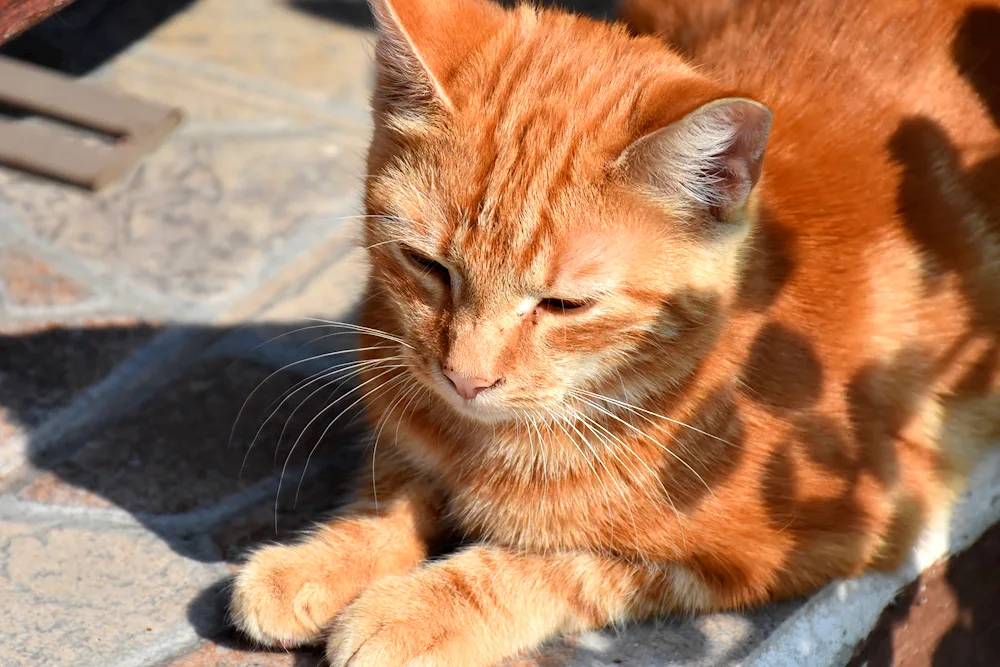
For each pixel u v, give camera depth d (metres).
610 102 2.86
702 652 3.09
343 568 3.19
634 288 2.86
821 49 3.69
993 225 3.71
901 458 3.42
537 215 2.79
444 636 2.97
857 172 3.46
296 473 3.70
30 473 3.61
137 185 4.94
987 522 3.67
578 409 3.06
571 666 3.05
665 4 4.02
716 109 2.69
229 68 5.74
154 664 3.00
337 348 4.22
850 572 3.29
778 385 3.15
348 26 6.19
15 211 4.72
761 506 3.14
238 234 4.74
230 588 3.24
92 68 5.63
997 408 3.76
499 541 3.30
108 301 4.34
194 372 4.06
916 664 3.59
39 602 3.16
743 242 3.01
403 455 3.50
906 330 3.47
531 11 3.19
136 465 3.66
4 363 4.00
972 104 3.71
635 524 3.15
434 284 2.97
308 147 5.27
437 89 2.85
